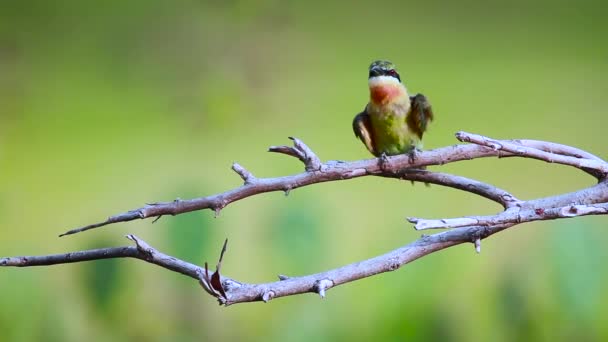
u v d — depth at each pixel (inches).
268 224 265.3
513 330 255.4
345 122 605.0
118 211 519.5
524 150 158.9
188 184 261.9
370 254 256.1
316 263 263.1
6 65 711.1
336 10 805.9
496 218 145.8
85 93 675.4
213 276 140.3
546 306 253.0
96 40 701.9
